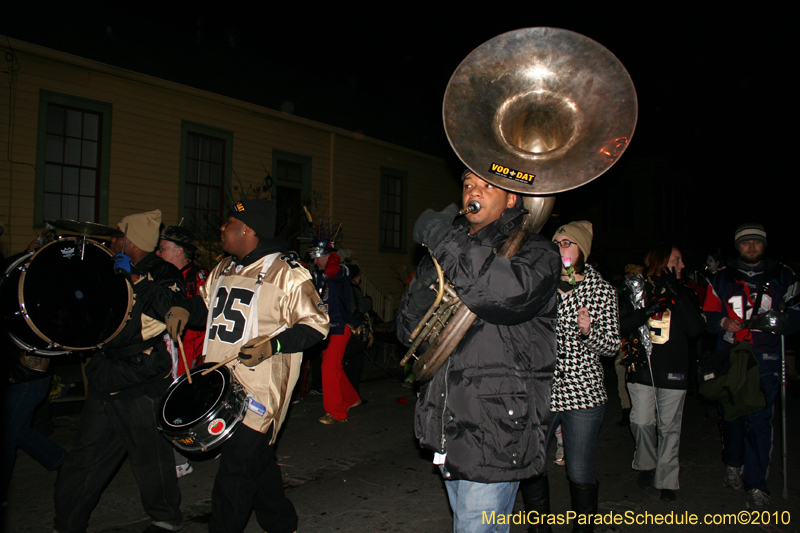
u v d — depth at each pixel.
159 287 2.98
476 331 2.08
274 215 2.92
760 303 3.71
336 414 5.80
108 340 2.80
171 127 10.52
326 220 13.03
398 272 14.98
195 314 2.89
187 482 4.12
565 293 2.94
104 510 3.60
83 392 6.73
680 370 3.74
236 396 2.55
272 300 2.73
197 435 2.44
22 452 4.63
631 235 20.95
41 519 3.46
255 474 2.62
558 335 2.93
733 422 4.02
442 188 16.38
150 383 3.01
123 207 9.89
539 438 2.06
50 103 9.05
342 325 5.75
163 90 10.39
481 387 2.04
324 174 13.18
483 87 2.17
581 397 2.89
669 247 3.88
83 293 2.73
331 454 4.82
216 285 2.92
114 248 3.46
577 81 2.14
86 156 9.52
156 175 10.32
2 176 8.59
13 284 2.65
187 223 10.73
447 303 2.10
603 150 2.01
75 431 5.39
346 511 3.66
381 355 10.24
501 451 2.00
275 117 12.12
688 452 4.98
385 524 3.47
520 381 2.05
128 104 9.94
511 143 2.14
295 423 5.77
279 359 2.74
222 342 2.75
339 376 5.83
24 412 3.53
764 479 3.67
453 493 2.29
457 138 2.03
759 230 3.80
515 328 2.08
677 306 3.70
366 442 5.16
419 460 4.68
